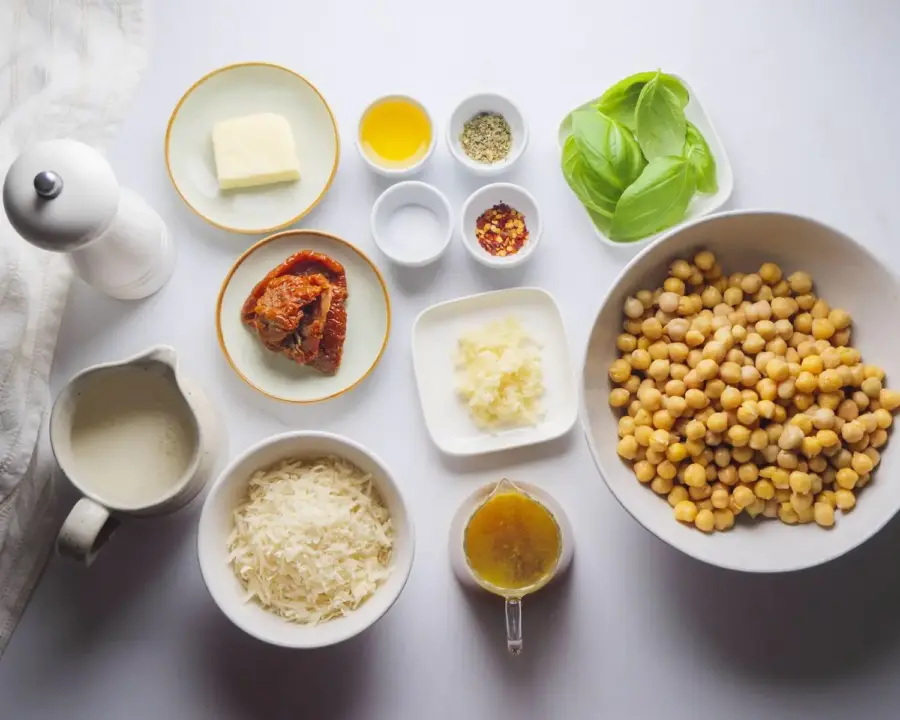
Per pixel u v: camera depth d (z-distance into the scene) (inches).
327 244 23.3
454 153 23.5
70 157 19.8
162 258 23.1
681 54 24.5
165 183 24.2
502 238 23.6
